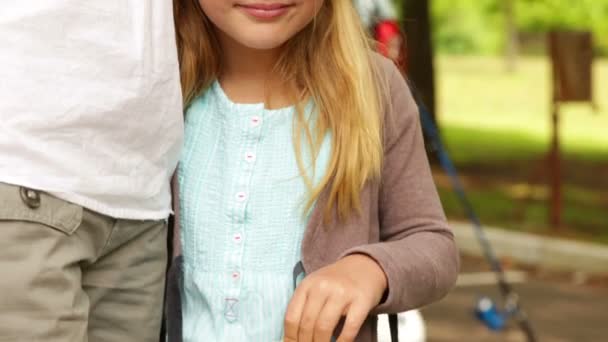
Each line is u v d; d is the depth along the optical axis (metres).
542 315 8.18
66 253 1.94
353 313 1.97
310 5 2.24
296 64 2.34
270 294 2.25
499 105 28.36
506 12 33.09
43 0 1.92
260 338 2.25
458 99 29.80
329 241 2.24
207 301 2.28
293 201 2.26
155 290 2.22
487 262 10.17
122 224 2.09
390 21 4.82
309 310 1.97
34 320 1.88
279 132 2.31
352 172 2.21
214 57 2.39
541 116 25.70
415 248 2.19
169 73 2.09
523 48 43.53
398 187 2.33
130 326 2.19
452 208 12.74
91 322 2.16
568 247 10.23
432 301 2.23
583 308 8.47
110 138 2.01
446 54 43.72
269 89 2.36
